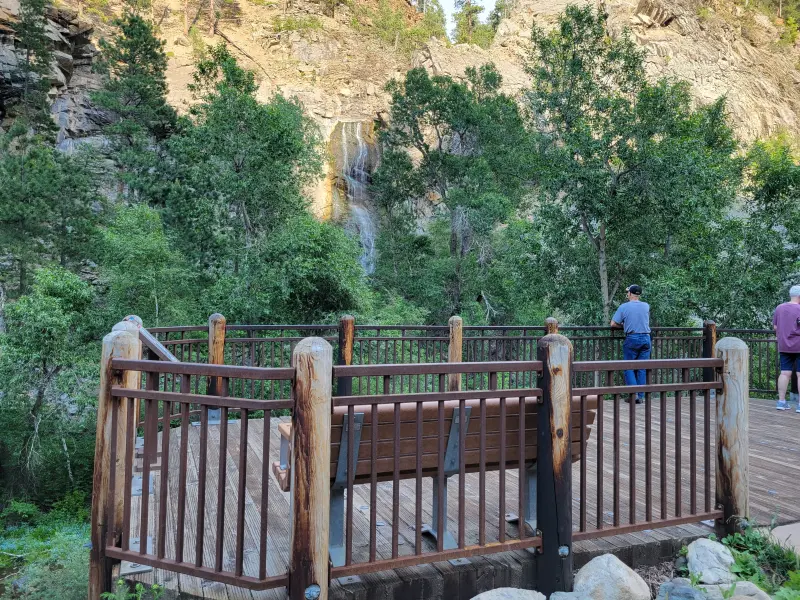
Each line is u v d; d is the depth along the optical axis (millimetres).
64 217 22062
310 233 17953
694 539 3018
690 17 52094
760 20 64062
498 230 27000
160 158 26969
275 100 25078
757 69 56312
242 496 2166
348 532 2285
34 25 27375
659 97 12641
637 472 4207
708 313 13672
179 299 18531
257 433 5164
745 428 3059
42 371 13539
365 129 36312
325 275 17703
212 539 2898
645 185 12734
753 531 3027
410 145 31719
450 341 6004
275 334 17922
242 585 2139
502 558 2676
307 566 2102
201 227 19656
